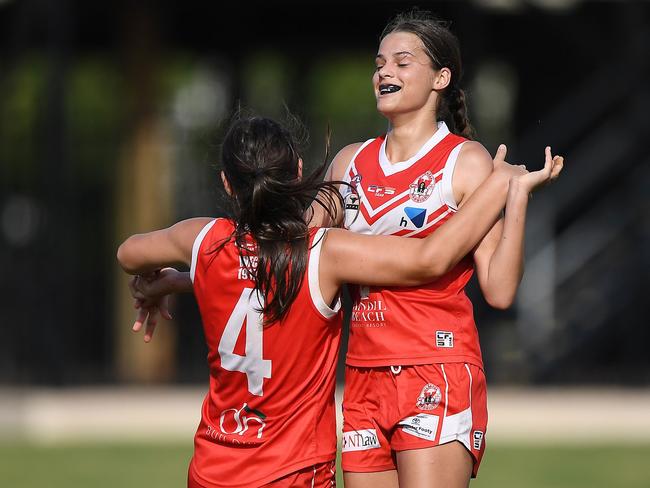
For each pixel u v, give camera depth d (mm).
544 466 34812
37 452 37062
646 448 38000
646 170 51156
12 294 51344
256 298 14461
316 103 90188
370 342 16078
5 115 59469
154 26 50906
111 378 50031
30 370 49375
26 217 54844
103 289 58094
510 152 54812
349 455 16375
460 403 15609
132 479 32375
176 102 75688
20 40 51312
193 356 54719
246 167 14531
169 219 52625
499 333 54938
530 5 50344
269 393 14609
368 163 16547
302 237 14547
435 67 16188
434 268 14695
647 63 50188
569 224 58906
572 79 61031
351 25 57531
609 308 49781
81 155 79000
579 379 49000
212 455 14812
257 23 57812
